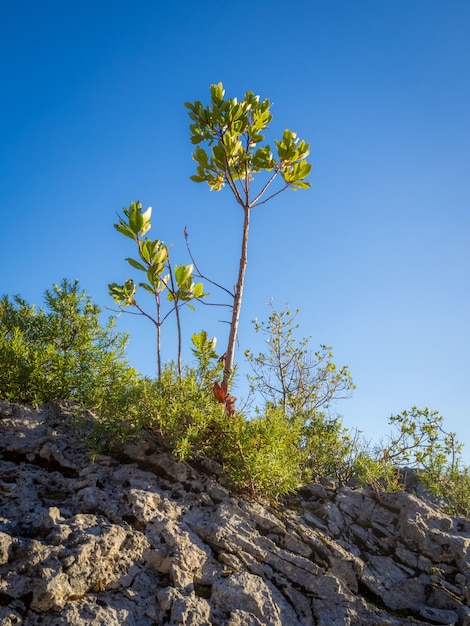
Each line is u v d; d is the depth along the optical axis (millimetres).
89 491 1407
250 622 1157
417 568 1612
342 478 2219
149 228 2053
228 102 2145
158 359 2014
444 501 2250
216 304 2078
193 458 1684
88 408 1754
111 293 2111
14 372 1747
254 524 1499
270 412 1820
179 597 1150
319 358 2898
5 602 1030
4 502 1329
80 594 1092
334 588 1360
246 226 2195
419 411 2613
